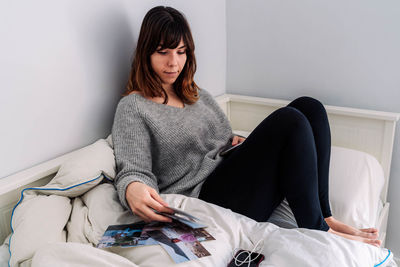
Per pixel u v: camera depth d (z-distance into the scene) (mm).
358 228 1253
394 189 1679
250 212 1117
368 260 855
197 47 1729
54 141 1179
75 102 1220
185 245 849
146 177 1089
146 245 848
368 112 1585
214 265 818
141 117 1176
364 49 1594
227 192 1132
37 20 1062
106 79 1316
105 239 880
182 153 1259
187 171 1263
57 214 960
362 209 1320
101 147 1160
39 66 1090
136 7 1380
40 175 1082
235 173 1119
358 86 1649
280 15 1749
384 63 1566
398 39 1512
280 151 1067
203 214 991
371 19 1545
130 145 1143
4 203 1028
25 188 1070
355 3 1560
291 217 1235
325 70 1709
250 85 1936
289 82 1817
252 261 868
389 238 1762
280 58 1809
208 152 1297
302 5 1681
